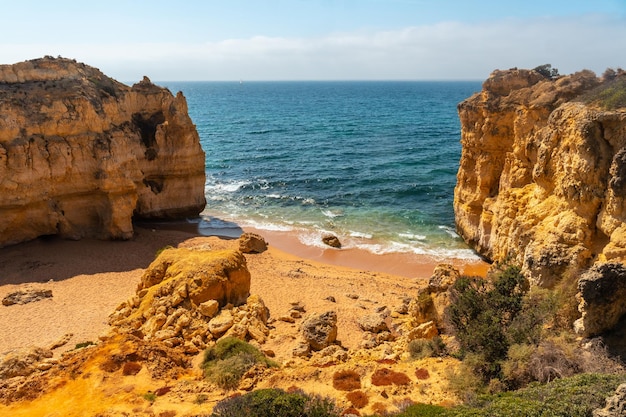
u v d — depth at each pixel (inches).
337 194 2600.9
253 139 4596.5
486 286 894.4
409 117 6702.8
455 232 1978.3
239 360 810.2
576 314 840.9
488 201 1638.8
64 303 1236.5
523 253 1155.3
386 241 1904.5
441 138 4584.2
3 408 716.7
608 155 955.3
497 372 705.0
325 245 1866.4
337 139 4569.4
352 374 749.3
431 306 999.6
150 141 2032.5
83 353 865.5
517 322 774.5
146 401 708.7
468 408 579.2
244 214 2283.5
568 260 970.1
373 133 4985.2
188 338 963.3
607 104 981.2
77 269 1476.4
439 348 835.4
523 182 1418.6
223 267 1115.9
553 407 526.6
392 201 2458.2
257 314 1077.8
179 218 2139.5
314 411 579.5
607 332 739.4
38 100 1628.9
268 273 1492.4
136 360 821.2
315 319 1000.9
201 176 2153.1
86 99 1702.8
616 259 869.8
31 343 1017.5
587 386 563.8
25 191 1579.7
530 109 1384.1
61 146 1636.3
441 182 2810.0
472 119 1731.1
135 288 1352.1
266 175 3058.6
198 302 1046.4
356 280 1481.3
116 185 1720.0
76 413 683.4
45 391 753.0
